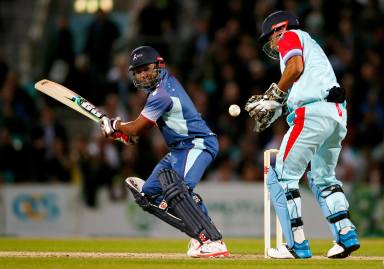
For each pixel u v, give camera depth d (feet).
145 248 106.83
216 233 83.82
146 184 87.71
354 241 83.76
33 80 204.03
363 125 173.68
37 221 159.43
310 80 81.35
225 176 165.17
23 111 178.19
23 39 221.25
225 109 174.09
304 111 81.25
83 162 158.81
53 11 226.17
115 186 159.02
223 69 179.42
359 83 179.42
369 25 190.19
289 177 82.69
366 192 156.25
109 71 189.98
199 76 182.70
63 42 187.21
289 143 82.02
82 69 184.14
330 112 81.20
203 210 86.38
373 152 172.96
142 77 85.40
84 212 159.12
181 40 193.98
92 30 191.01
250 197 156.15
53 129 173.88
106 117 88.43
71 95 90.63
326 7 187.01
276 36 84.89
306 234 155.53
